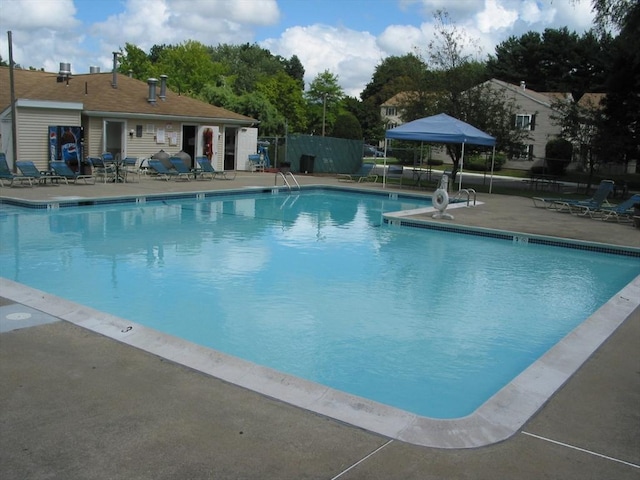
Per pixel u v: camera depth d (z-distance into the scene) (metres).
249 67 71.62
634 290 7.73
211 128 24.72
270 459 3.26
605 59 25.55
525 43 57.38
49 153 19.44
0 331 5.08
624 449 3.52
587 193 24.11
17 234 11.58
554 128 41.16
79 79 24.38
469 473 3.20
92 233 11.95
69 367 4.39
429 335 6.74
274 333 6.56
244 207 16.94
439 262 10.65
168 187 18.38
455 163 25.38
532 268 10.44
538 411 4.01
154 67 48.03
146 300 7.60
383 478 3.12
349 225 14.53
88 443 3.34
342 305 7.74
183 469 3.12
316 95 53.59
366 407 3.94
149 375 4.32
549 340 6.76
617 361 5.05
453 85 25.50
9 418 3.59
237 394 4.07
